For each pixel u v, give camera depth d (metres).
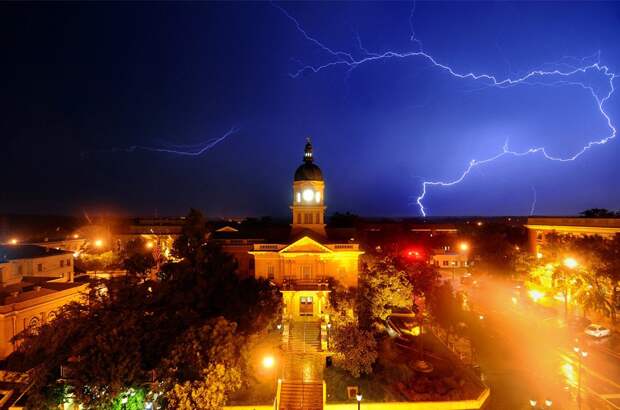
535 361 37.75
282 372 33.41
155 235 93.62
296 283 44.38
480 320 42.34
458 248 86.12
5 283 43.47
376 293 38.53
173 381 25.30
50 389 25.67
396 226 108.06
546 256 58.00
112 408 24.66
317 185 50.00
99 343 24.86
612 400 30.77
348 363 32.59
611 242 45.66
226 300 37.25
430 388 31.53
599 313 45.88
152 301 35.16
